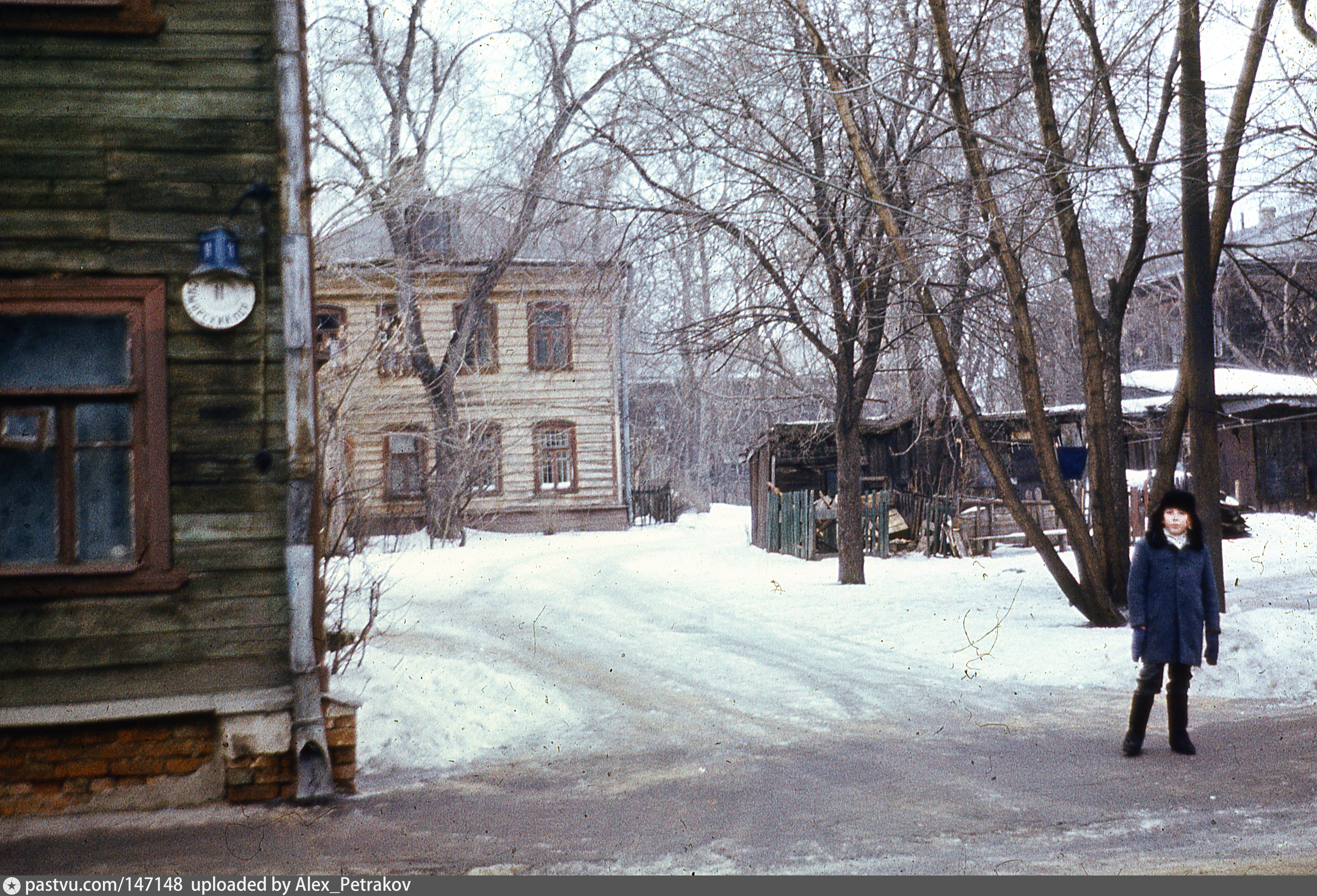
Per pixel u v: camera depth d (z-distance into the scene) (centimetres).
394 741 834
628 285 1933
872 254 1638
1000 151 1506
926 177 1667
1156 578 762
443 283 3741
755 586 1884
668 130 1633
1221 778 684
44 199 686
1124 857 526
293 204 707
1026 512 1336
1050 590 1662
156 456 688
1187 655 748
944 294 1784
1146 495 2361
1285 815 596
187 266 701
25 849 588
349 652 996
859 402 1817
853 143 1366
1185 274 1358
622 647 1284
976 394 2566
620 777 736
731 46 1534
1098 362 1336
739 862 537
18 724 656
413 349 2648
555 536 3612
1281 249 2458
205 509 695
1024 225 1397
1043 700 959
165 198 701
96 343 692
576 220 1938
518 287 3778
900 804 641
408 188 1834
